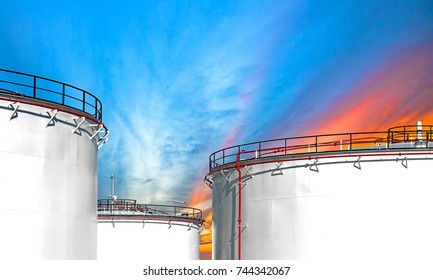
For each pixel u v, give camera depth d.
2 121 26.27
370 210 32.62
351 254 32.56
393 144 35.06
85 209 29.66
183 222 50.59
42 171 27.31
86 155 30.08
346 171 33.47
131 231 48.03
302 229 33.97
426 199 32.06
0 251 25.62
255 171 36.62
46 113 27.78
